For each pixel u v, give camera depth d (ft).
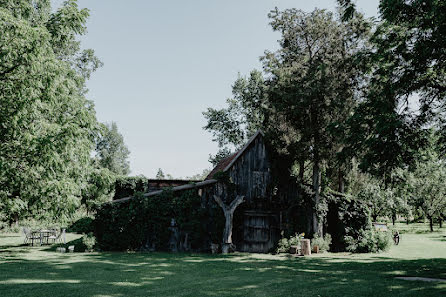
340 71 75.15
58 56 88.99
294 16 83.10
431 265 51.24
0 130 36.42
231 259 58.13
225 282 35.09
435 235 131.85
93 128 41.52
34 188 37.83
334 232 79.15
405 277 38.73
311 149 74.84
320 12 80.18
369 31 75.61
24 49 34.96
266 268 47.03
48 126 35.76
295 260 58.29
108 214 66.59
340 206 79.10
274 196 76.95
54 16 44.32
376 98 53.67
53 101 38.93
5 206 37.17
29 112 35.86
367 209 78.54
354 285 33.06
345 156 57.72
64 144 34.99
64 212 39.29
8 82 35.60
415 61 47.83
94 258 53.62
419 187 156.25
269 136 76.69
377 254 70.74
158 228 68.64
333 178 96.32
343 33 78.89
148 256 58.70
